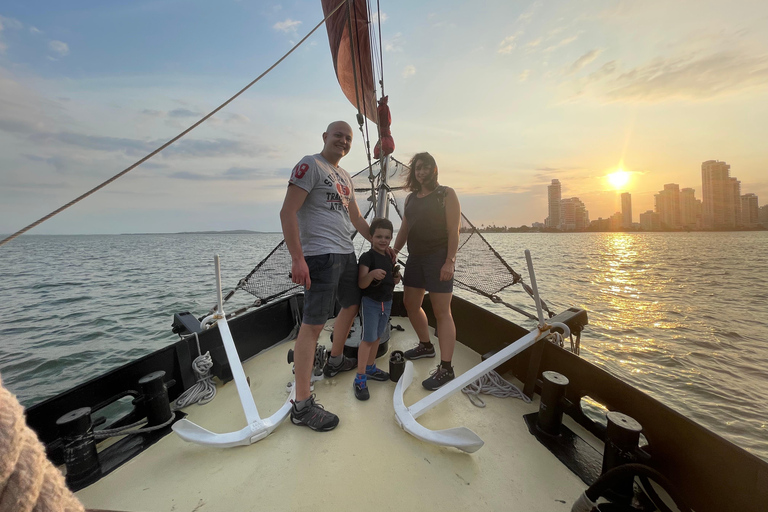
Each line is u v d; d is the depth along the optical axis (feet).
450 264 7.61
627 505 4.52
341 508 4.70
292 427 6.54
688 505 3.99
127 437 6.37
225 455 5.83
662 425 4.84
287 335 11.41
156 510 4.72
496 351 8.64
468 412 7.07
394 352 8.45
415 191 8.56
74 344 23.90
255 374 8.95
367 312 7.67
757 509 3.70
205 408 7.41
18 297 40.88
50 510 1.57
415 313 8.97
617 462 4.77
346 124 7.02
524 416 6.86
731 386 18.22
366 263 7.70
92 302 37.14
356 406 7.25
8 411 1.50
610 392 5.71
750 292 44.68
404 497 4.87
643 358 22.02
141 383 6.49
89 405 5.98
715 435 4.19
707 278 58.29
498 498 4.86
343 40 12.59
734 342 25.11
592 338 26.14
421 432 5.94
